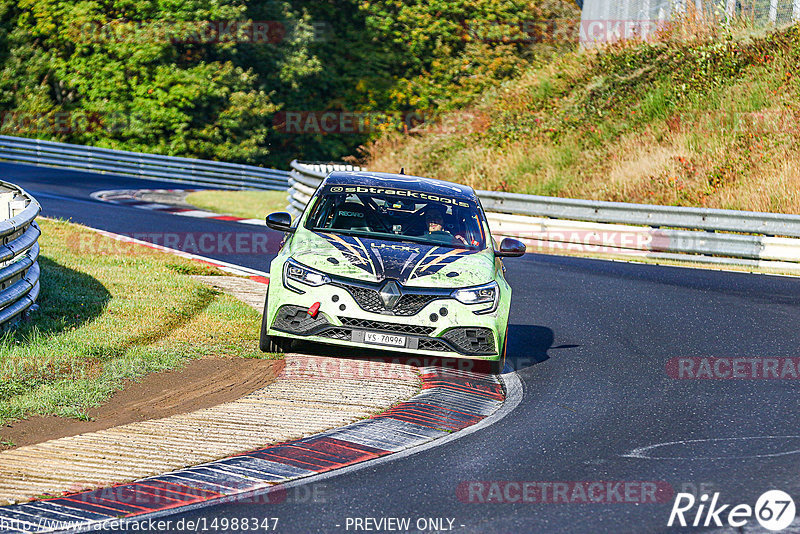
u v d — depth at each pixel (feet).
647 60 342.85
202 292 135.03
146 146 478.18
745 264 199.62
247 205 296.10
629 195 265.34
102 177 380.78
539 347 118.11
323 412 84.99
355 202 110.22
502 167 307.37
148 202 287.69
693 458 75.51
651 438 81.15
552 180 288.10
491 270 101.55
